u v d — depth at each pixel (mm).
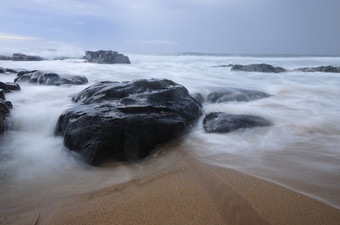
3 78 11703
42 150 4160
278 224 2223
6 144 4352
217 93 8109
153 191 2857
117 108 4281
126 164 3723
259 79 13484
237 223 2258
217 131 4891
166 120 4371
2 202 2695
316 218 2295
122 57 27547
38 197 2799
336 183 2945
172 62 31469
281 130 4973
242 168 3404
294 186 2881
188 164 3596
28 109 5812
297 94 9062
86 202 2674
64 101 6680
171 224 2256
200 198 2672
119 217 2383
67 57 35844
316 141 4441
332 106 7109
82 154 3785
